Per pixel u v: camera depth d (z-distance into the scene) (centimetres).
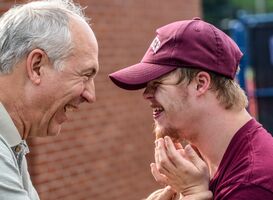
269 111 1012
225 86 234
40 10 233
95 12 677
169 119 237
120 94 723
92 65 236
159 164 241
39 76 232
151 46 241
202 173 236
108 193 697
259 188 215
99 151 682
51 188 594
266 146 225
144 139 773
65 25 232
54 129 241
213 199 231
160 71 232
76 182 636
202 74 232
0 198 220
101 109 688
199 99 233
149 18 784
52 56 230
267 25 1007
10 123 232
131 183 748
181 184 237
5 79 232
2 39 231
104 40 694
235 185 220
